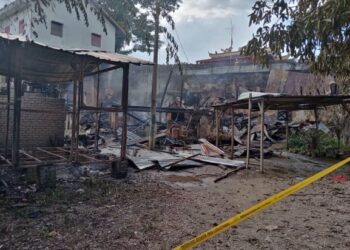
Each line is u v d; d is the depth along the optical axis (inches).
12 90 396.5
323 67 322.0
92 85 881.5
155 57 535.5
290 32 227.3
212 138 653.9
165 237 160.6
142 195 242.4
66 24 735.7
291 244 157.3
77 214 190.1
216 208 216.8
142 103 1039.6
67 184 262.7
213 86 994.1
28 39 214.8
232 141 480.1
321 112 708.7
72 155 282.0
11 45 230.8
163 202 226.2
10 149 344.2
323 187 294.4
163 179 312.3
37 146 405.7
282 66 892.0
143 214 196.1
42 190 238.4
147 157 410.6
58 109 423.5
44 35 690.2
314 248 153.1
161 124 769.6
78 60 273.4
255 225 183.8
